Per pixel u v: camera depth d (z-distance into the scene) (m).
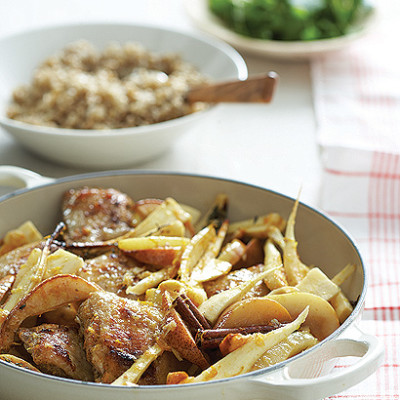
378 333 1.58
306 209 1.55
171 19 2.36
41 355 1.40
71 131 1.77
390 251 1.72
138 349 1.40
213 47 2.03
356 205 1.79
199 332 1.41
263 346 1.40
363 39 2.14
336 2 2.18
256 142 1.94
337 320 1.45
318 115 1.99
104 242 1.54
